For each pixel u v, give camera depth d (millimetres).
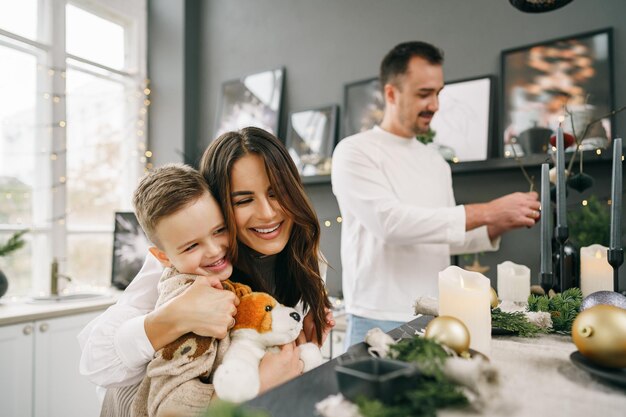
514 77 1853
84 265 2488
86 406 1897
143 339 591
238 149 689
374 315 1260
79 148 2488
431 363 394
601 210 1418
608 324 457
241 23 2717
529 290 857
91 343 671
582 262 853
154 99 2859
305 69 2467
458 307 540
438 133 1984
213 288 623
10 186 2186
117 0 2695
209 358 579
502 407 381
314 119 2373
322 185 2342
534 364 507
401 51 1327
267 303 630
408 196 1331
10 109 2193
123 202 2719
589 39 1708
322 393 402
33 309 1778
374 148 1330
